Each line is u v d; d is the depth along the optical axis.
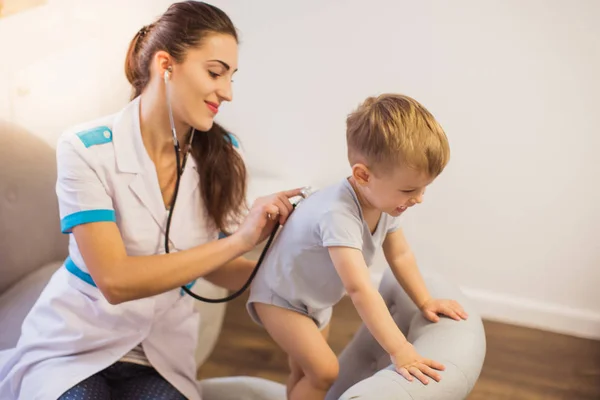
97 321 1.22
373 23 2.25
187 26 1.13
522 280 2.43
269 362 2.18
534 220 2.34
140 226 1.22
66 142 1.16
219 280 1.40
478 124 2.28
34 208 1.66
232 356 2.20
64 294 1.23
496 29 2.16
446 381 1.02
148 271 1.13
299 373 1.34
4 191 1.58
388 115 1.10
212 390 1.49
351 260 1.12
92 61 1.73
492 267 2.44
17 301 1.55
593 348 2.34
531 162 2.28
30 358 1.21
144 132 1.21
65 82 1.67
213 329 1.87
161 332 1.29
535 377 2.17
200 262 1.15
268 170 2.53
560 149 2.24
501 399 2.06
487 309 2.48
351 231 1.14
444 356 1.07
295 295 1.22
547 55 2.15
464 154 2.32
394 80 2.30
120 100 1.84
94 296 1.21
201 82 1.13
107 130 1.19
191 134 1.24
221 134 1.29
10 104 1.56
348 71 2.33
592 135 2.20
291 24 2.32
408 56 2.26
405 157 1.08
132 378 1.26
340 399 0.99
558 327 2.43
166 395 1.22
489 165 2.31
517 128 2.25
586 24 2.09
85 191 1.14
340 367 1.35
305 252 1.20
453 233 2.43
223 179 1.28
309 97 2.39
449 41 2.21
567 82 2.16
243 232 1.19
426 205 2.42
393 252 1.27
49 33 1.62
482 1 2.14
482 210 2.38
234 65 1.17
